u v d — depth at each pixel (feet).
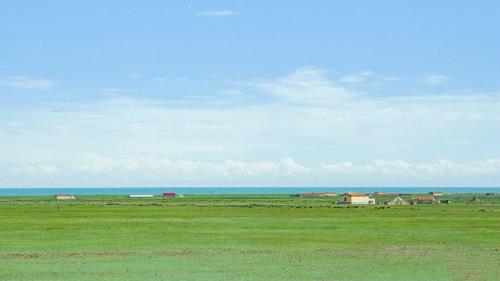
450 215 378.94
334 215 378.73
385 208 500.74
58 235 230.27
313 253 173.99
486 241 208.85
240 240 212.23
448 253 173.17
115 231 250.78
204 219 336.29
